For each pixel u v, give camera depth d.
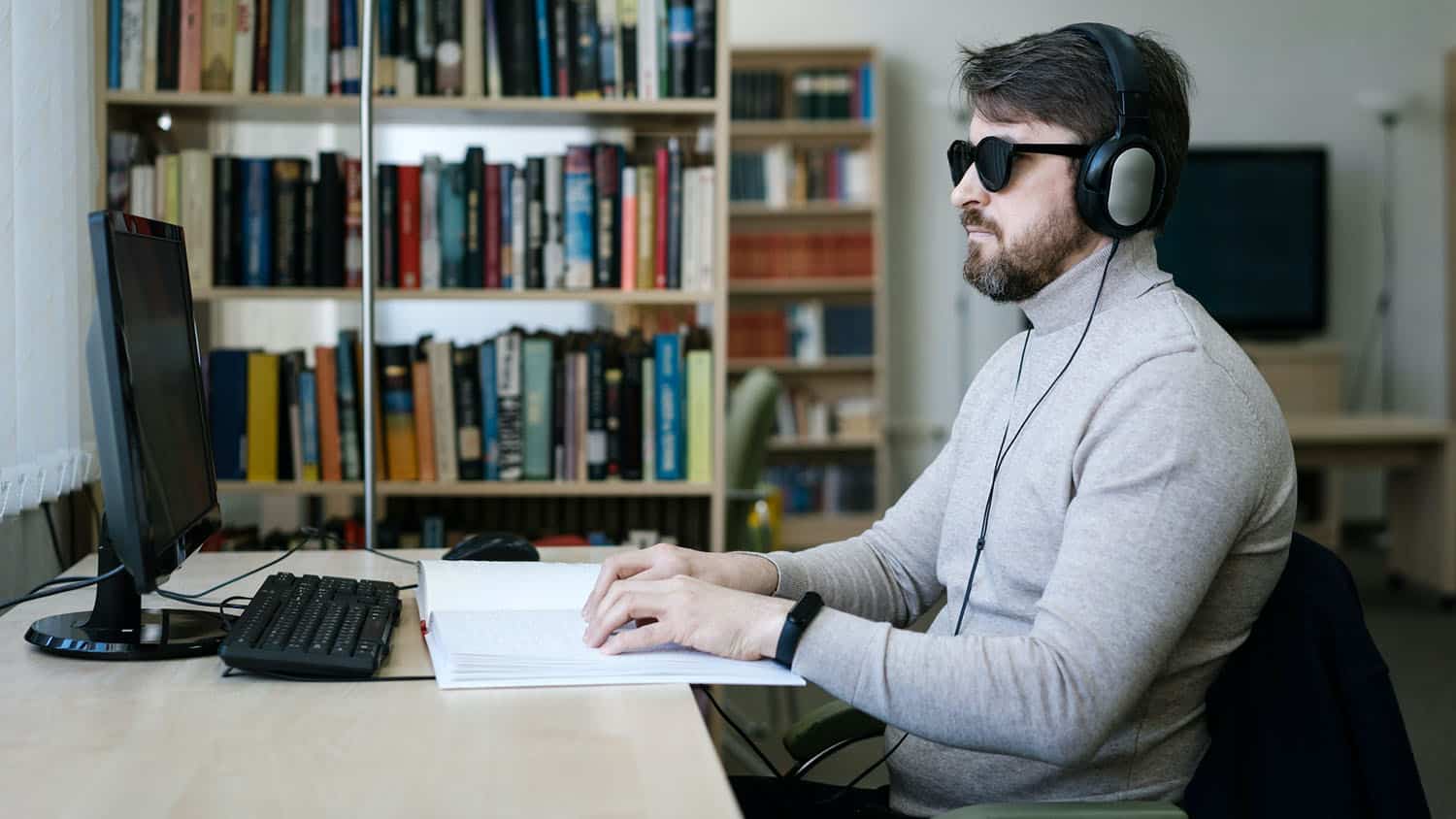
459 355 2.72
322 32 2.68
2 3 1.78
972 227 1.37
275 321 4.15
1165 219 1.34
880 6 6.81
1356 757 1.14
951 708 1.11
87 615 1.37
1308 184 6.84
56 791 0.88
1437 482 5.13
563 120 2.82
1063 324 1.35
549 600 1.39
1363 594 5.40
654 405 2.74
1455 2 6.98
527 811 0.84
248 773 0.91
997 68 1.34
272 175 2.70
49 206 1.96
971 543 1.42
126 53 2.62
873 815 1.42
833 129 6.43
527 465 2.74
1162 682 1.23
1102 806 1.09
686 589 1.22
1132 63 1.28
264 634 1.21
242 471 2.70
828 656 1.16
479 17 2.70
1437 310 7.04
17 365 1.87
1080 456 1.23
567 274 2.77
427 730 1.02
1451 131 6.67
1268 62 6.98
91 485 2.18
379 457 2.71
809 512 6.49
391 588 1.48
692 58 2.73
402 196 2.73
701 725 1.03
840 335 6.55
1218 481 1.14
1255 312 6.86
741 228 6.55
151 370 1.24
